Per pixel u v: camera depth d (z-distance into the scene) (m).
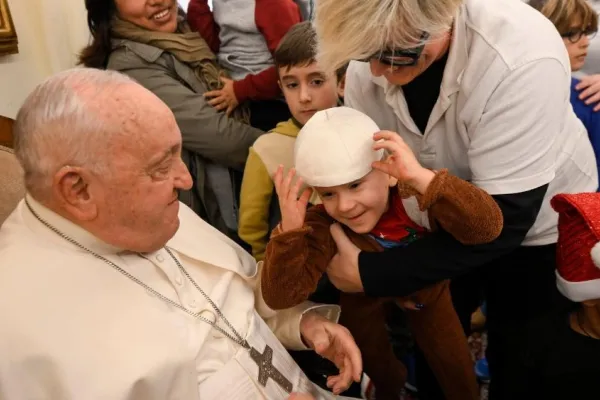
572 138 1.19
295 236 0.93
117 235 0.86
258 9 1.62
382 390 1.38
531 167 0.94
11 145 1.34
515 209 0.95
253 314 1.08
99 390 0.78
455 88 0.99
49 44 1.88
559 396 1.11
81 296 0.84
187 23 1.74
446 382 1.25
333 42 0.88
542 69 0.91
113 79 0.81
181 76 1.58
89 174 0.79
